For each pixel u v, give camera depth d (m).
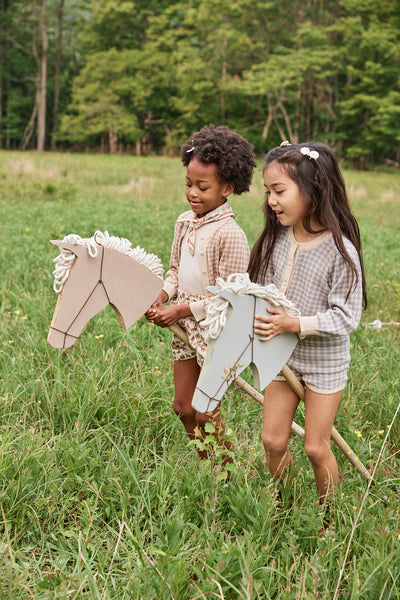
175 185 17.34
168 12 46.28
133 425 3.34
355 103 39.66
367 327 5.11
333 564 2.36
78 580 2.29
